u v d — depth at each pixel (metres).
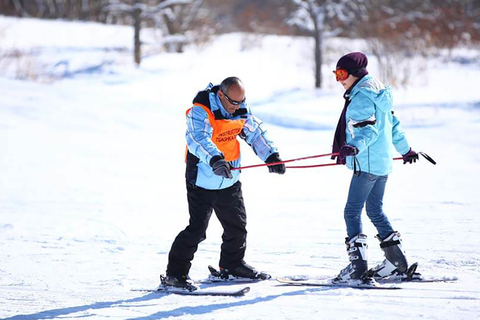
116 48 66.06
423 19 65.25
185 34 69.88
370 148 11.83
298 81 55.31
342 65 11.98
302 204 20.91
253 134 12.40
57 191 23.92
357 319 10.14
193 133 11.59
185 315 10.73
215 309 11.03
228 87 11.62
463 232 16.16
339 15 62.12
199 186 12.07
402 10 70.31
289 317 10.39
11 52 60.59
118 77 55.47
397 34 59.75
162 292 12.25
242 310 10.89
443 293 11.38
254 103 45.28
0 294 12.30
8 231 17.95
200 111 11.72
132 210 20.70
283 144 32.16
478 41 63.06
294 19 54.62
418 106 38.91
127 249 15.90
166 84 53.12
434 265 13.39
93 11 83.44
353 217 12.14
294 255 14.84
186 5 70.94
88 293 12.30
